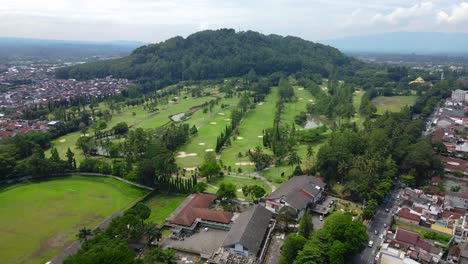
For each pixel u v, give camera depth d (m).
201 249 103.31
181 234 111.62
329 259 89.75
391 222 117.06
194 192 139.25
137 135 196.00
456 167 163.38
